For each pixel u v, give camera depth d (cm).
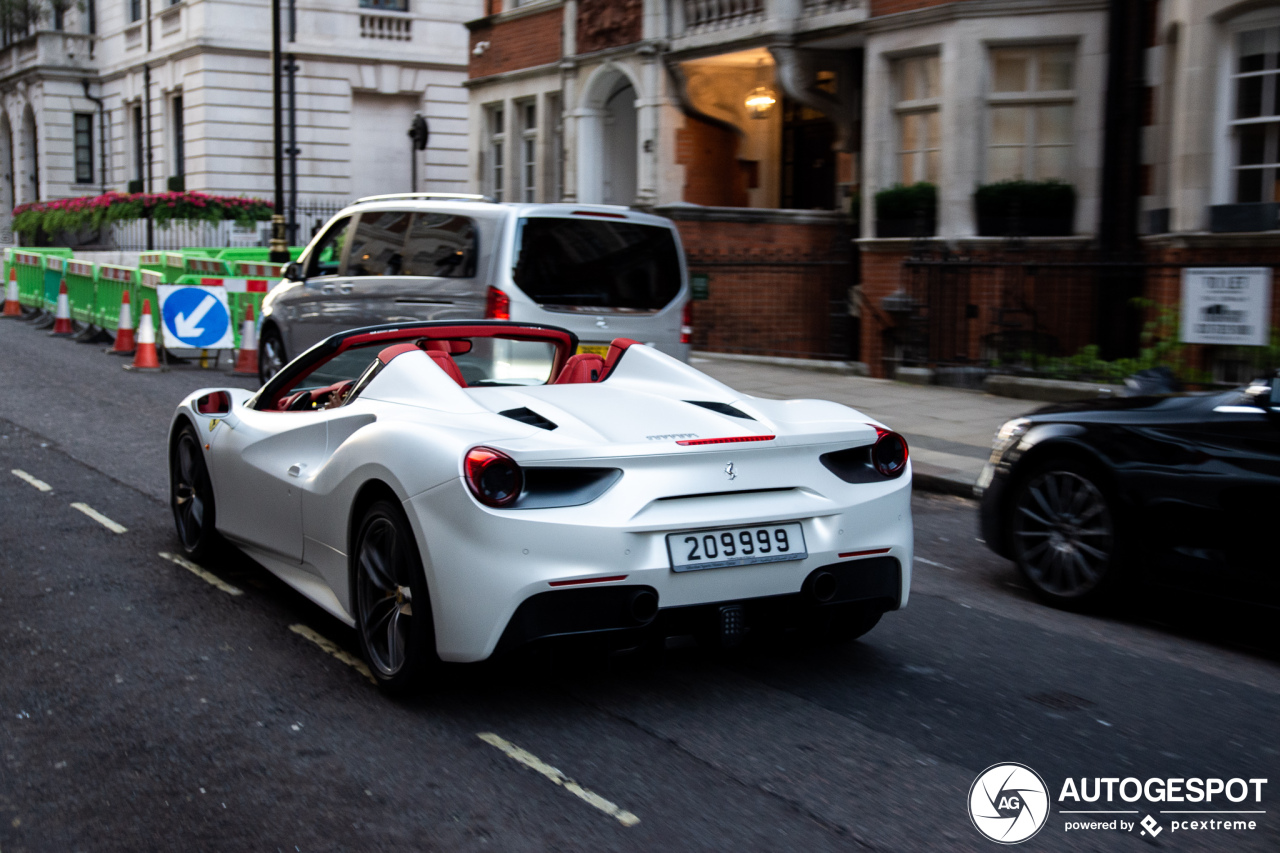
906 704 427
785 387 1325
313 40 3164
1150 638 525
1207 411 525
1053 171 1345
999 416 1127
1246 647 516
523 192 2192
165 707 409
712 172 1839
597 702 419
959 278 1367
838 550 414
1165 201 1239
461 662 384
